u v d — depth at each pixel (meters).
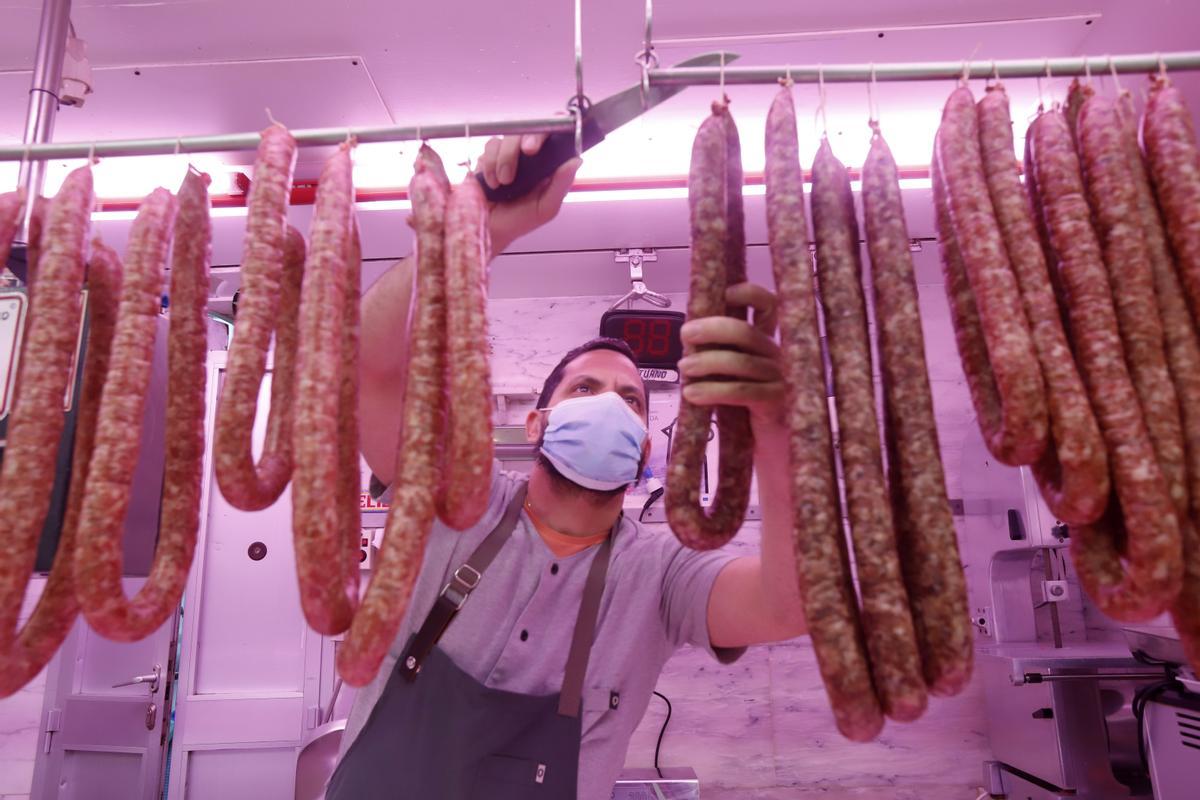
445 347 1.14
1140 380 1.03
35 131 2.10
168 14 2.59
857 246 1.17
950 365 4.79
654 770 4.02
